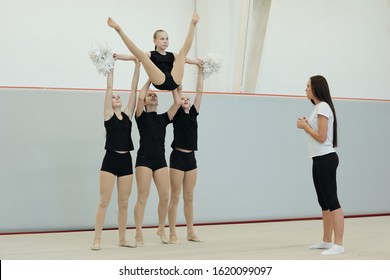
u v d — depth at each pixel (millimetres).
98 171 11562
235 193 12617
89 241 9789
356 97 15562
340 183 13555
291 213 13078
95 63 8664
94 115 11602
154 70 8547
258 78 14125
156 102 9258
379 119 14102
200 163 12375
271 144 13016
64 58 12727
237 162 12680
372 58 15750
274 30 14391
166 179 9281
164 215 9516
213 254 8195
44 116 11289
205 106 12523
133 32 13398
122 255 8164
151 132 9133
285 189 13062
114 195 11688
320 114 8016
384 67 15867
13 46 12289
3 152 10992
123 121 8859
